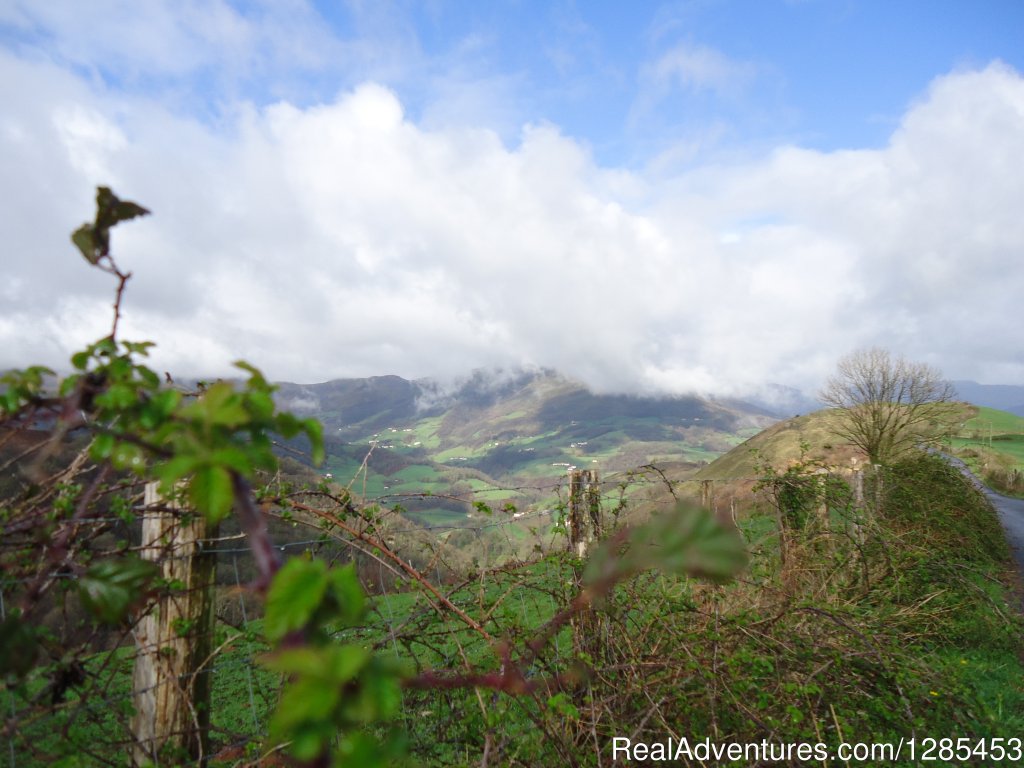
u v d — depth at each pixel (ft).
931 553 22.68
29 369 3.77
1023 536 42.80
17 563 6.15
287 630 1.81
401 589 10.50
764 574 16.85
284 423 2.99
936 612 19.71
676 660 12.37
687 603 13.41
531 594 12.42
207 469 2.32
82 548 7.32
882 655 13.64
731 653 12.91
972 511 35.53
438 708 10.26
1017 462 89.51
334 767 1.66
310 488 10.46
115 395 3.37
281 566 2.18
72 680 6.93
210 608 9.03
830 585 19.89
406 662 11.29
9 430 3.68
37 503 6.31
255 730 9.41
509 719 9.66
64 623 6.71
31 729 6.98
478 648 11.48
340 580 1.91
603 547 1.70
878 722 13.08
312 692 1.62
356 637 10.46
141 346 3.87
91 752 7.54
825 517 22.30
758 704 12.00
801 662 13.04
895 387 55.52
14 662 2.84
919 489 34.42
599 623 12.14
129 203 3.42
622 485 16.08
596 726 10.43
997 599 23.85
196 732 8.79
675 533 1.54
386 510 11.66
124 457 3.48
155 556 8.61
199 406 2.82
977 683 16.97
